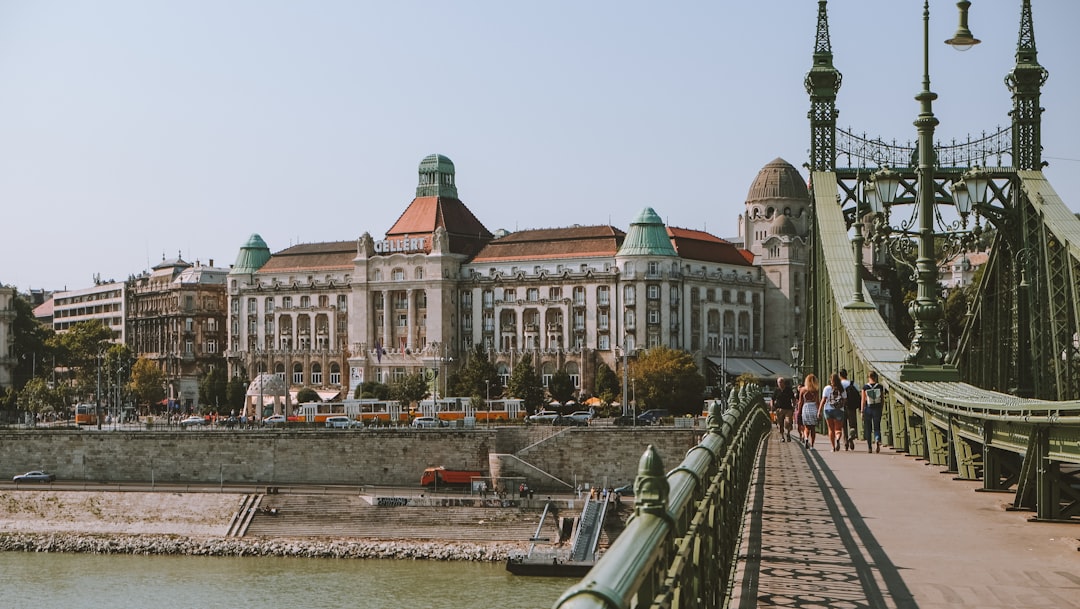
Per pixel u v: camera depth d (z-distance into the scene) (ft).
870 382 187.42
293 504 465.88
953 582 81.10
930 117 171.01
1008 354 229.45
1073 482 120.57
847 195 249.75
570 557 386.52
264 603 332.19
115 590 359.05
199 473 583.99
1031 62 225.97
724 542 76.69
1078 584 80.69
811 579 81.51
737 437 107.24
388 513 451.94
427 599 332.80
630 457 560.20
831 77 248.52
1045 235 212.23
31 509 492.54
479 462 570.87
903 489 134.21
